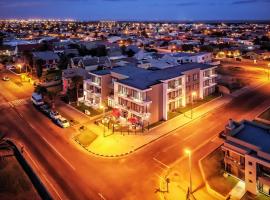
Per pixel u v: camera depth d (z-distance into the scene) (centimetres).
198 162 4362
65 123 5941
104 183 3906
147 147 4916
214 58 14475
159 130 5591
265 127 4262
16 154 4847
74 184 3891
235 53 14775
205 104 7112
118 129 5709
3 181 3981
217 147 4816
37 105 7325
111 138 5312
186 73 6888
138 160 4500
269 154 3388
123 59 10681
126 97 5928
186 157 4531
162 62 9119
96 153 4766
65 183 3916
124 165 4369
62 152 4847
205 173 4062
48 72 11306
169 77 6316
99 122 6084
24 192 3728
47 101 7650
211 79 7919
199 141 5078
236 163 3831
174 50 16075
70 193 3688
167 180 3872
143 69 7362
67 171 4225
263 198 3481
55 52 13762
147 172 4153
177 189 3731
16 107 7375
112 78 6975
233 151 3784
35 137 5488
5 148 5069
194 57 10738
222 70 11338
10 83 10006
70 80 7956
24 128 5947
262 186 3531
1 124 6181
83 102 7444
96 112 6738
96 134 5522
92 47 15075
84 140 5294
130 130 5625
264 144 3809
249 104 7075
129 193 3675
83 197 3609
